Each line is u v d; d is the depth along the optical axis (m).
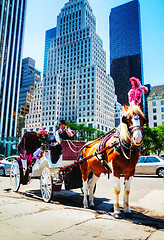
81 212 4.59
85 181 5.52
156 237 3.13
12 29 100.94
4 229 3.45
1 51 93.12
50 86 103.38
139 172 14.95
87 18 122.69
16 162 7.94
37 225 3.66
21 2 108.56
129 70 168.88
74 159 6.43
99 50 115.31
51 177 5.81
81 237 3.11
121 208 5.23
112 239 3.05
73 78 105.50
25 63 165.12
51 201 6.08
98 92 93.25
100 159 4.90
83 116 91.06
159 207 5.36
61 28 128.00
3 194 7.16
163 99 73.50
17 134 127.25
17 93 100.50
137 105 4.20
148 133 49.00
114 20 191.88
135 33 177.62
